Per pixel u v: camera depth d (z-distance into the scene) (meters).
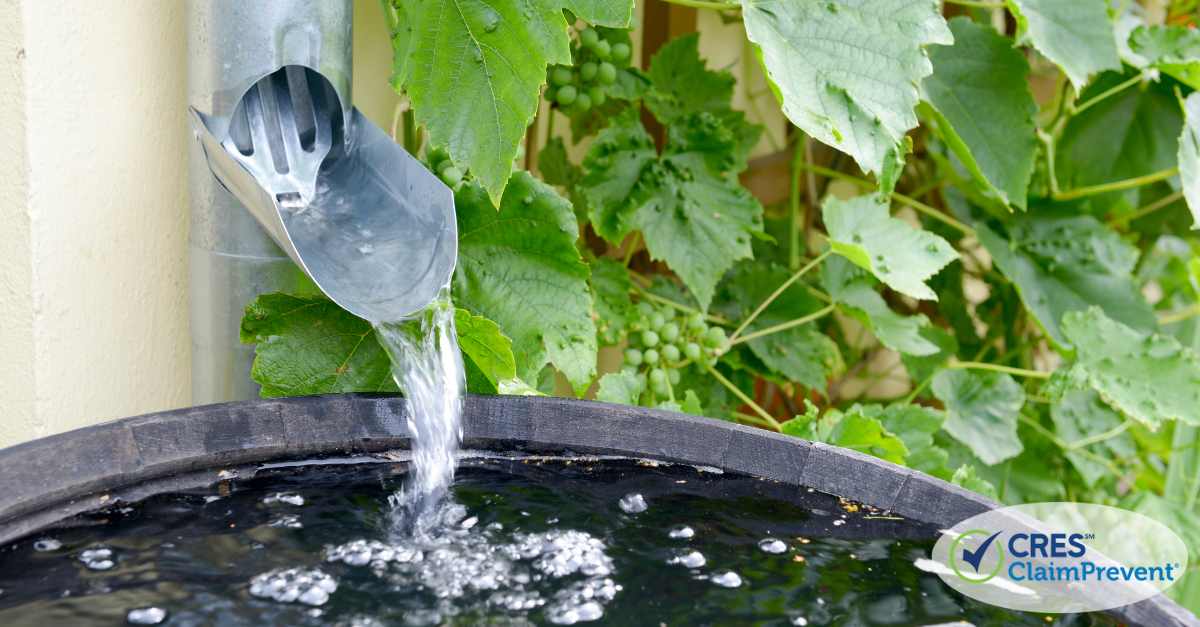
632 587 0.62
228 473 0.75
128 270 1.02
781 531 0.71
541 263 1.09
